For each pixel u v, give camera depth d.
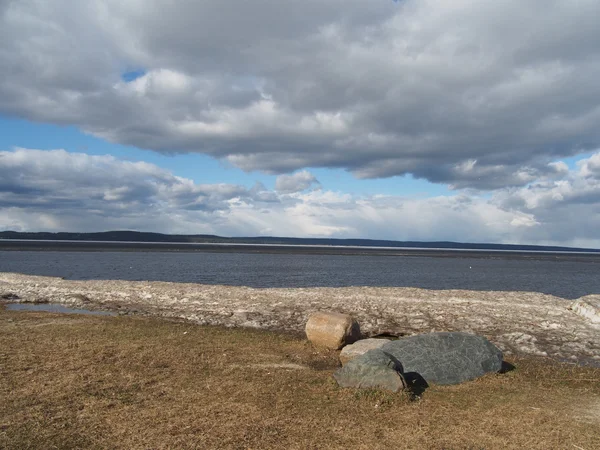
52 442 6.68
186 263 66.88
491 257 134.25
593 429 7.42
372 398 8.59
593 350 14.36
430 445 6.72
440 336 10.98
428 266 75.31
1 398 8.37
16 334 13.88
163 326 16.02
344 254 126.25
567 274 62.94
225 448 6.56
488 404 8.61
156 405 8.20
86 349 11.99
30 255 81.56
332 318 13.17
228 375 10.09
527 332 16.64
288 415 7.81
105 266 56.56
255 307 20.73
